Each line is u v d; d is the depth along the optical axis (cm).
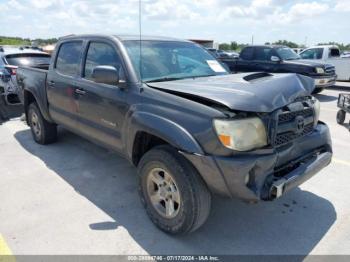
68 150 537
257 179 259
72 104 434
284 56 1147
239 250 289
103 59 385
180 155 280
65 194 385
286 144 285
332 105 968
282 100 280
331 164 477
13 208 353
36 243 294
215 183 262
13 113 819
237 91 278
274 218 338
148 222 328
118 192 391
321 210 353
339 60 1398
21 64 808
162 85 317
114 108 350
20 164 477
